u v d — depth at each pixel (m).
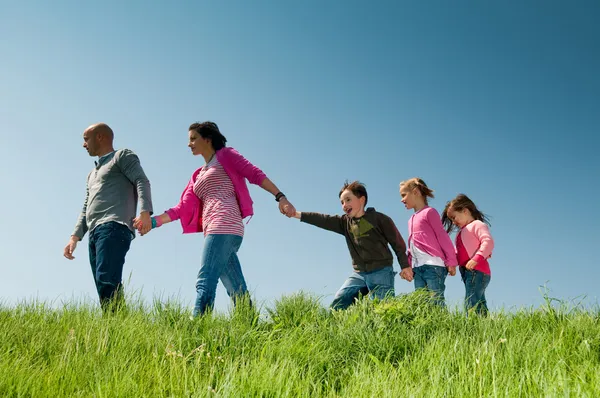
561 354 3.27
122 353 3.16
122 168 4.91
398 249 5.33
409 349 3.67
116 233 4.71
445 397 2.65
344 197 5.46
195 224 5.15
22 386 2.58
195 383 2.82
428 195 5.79
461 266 5.83
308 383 2.91
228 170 4.89
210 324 3.85
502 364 3.04
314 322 4.16
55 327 3.62
